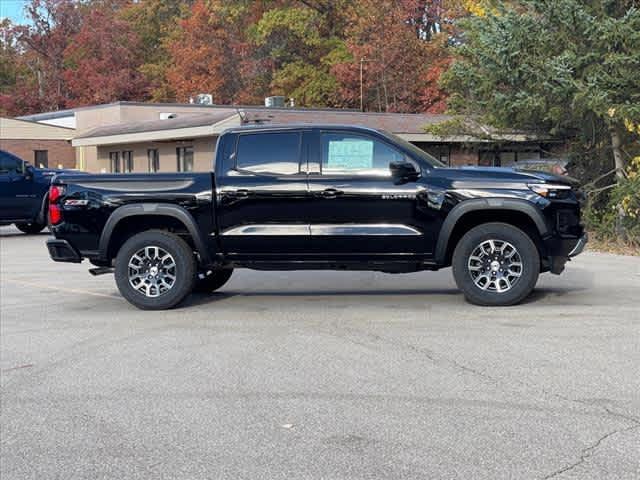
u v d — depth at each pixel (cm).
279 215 924
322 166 925
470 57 1747
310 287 1124
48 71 6881
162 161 3591
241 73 5475
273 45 5500
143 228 981
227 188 931
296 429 529
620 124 1551
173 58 5909
